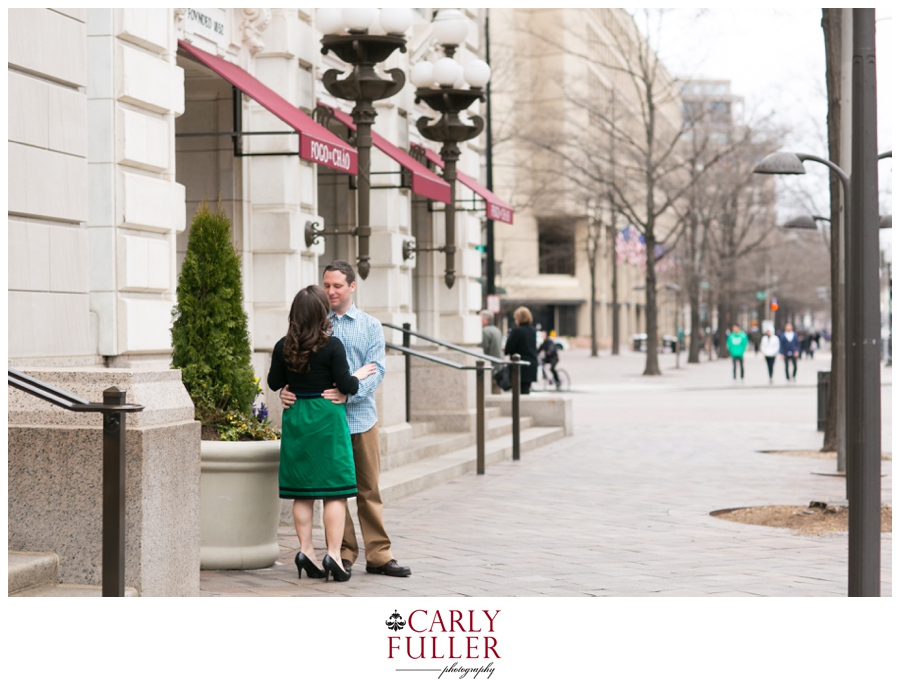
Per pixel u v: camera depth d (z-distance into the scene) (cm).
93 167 720
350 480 646
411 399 1433
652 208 3700
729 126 4212
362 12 1034
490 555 731
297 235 1012
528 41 5938
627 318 8569
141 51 753
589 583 642
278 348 651
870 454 527
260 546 686
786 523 865
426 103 1360
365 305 1291
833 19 1227
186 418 564
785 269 6228
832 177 1241
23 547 533
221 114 1005
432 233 1543
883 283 5144
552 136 4034
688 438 1636
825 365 4969
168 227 779
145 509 518
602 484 1099
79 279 696
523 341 1697
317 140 883
